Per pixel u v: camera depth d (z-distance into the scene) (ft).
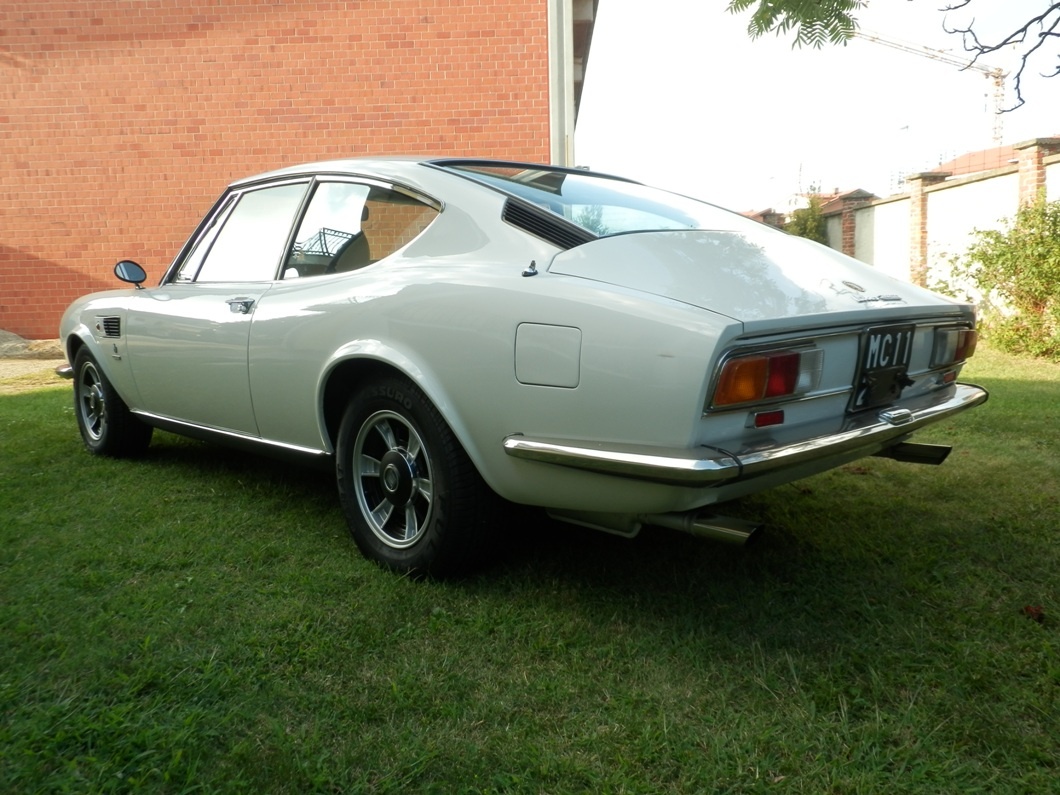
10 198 32.81
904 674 7.24
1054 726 6.51
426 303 8.56
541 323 7.68
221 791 5.70
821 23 9.86
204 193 32.81
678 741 6.31
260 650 7.57
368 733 6.38
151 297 12.80
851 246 57.21
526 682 7.13
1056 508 11.50
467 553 8.85
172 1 31.81
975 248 31.24
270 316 10.37
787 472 7.86
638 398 7.13
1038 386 21.03
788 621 8.27
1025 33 11.84
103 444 14.34
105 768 5.87
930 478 13.02
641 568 9.50
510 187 9.41
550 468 7.82
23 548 10.06
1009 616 8.27
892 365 8.41
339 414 10.12
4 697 6.70
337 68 32.04
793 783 5.85
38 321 33.47
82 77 32.19
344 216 10.36
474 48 31.83
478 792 5.75
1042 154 34.37
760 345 7.12
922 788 5.80
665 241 8.50
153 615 8.23
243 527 10.89
